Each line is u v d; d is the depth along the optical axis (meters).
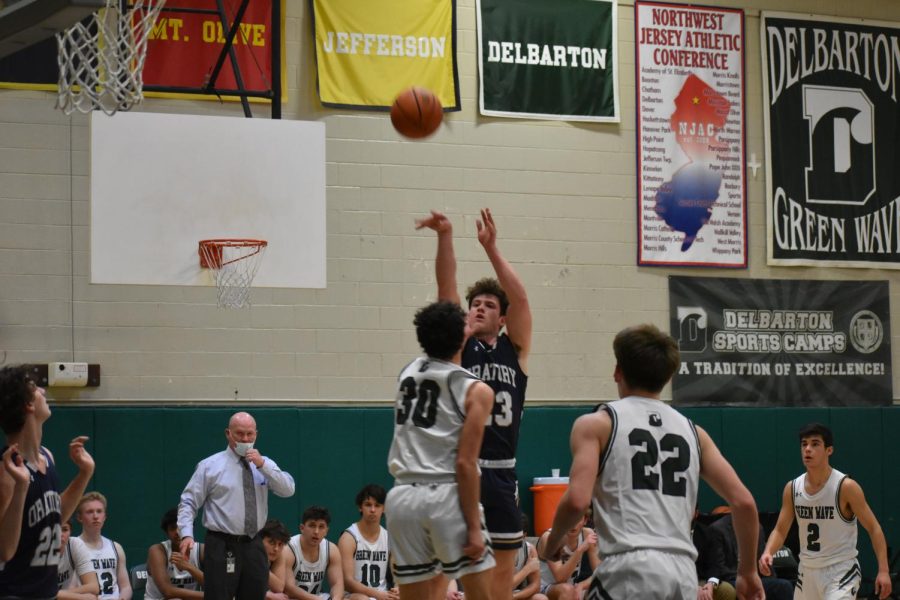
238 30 14.14
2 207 13.30
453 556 5.80
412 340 14.55
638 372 5.37
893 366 16.42
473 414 5.84
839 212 16.36
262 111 14.23
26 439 6.32
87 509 11.43
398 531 5.98
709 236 15.81
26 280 13.32
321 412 14.09
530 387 14.92
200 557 11.73
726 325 15.76
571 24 15.49
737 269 15.90
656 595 4.97
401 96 8.30
